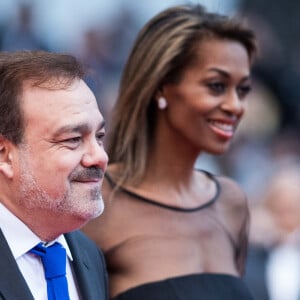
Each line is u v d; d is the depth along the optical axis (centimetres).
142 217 1010
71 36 2272
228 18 1023
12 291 738
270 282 1553
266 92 2384
